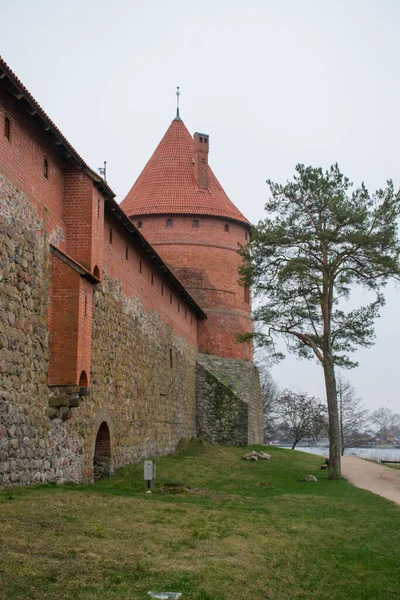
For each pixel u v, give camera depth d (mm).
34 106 15867
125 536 11492
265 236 30203
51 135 17672
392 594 10594
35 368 16422
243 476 27031
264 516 15758
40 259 17188
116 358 24016
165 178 47500
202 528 13164
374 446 115125
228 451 37531
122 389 24734
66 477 18000
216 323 45406
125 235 25797
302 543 13180
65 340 17578
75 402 17297
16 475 14938
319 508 18391
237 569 10484
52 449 17125
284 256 30984
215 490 21422
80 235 19391
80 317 17828
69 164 19625
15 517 11477
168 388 34375
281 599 9703
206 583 9484
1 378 14422
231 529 13477
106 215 22812
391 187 30047
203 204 46312
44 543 10109
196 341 44312
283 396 68938
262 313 31234
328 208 29422
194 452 35406
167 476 24141
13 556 9234
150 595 8617
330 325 30672
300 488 24406
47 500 13453
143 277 29172
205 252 45750
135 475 23078
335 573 11438
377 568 11961
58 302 17781
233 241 46844
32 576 8586
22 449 15320
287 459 36500
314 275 29344
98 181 19828
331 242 29750
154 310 31453
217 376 44344
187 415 40000
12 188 15531
